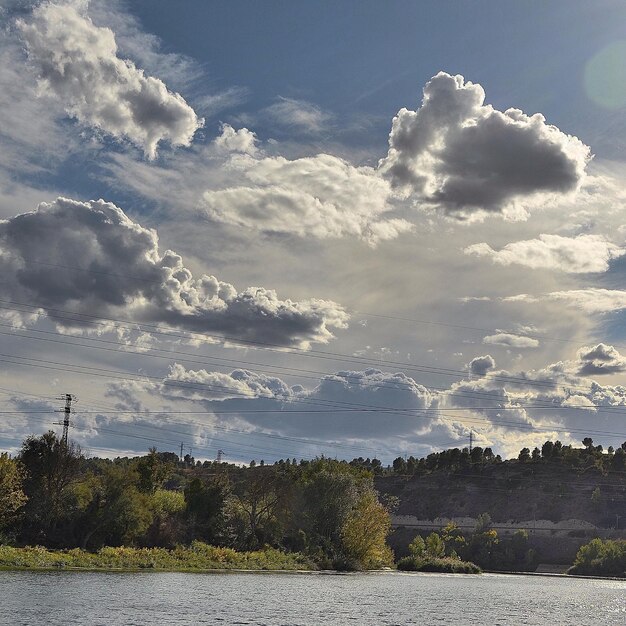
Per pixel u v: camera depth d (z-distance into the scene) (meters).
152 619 62.97
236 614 69.88
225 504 167.38
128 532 139.75
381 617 73.94
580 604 102.19
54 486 133.88
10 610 63.34
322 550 161.25
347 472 177.62
